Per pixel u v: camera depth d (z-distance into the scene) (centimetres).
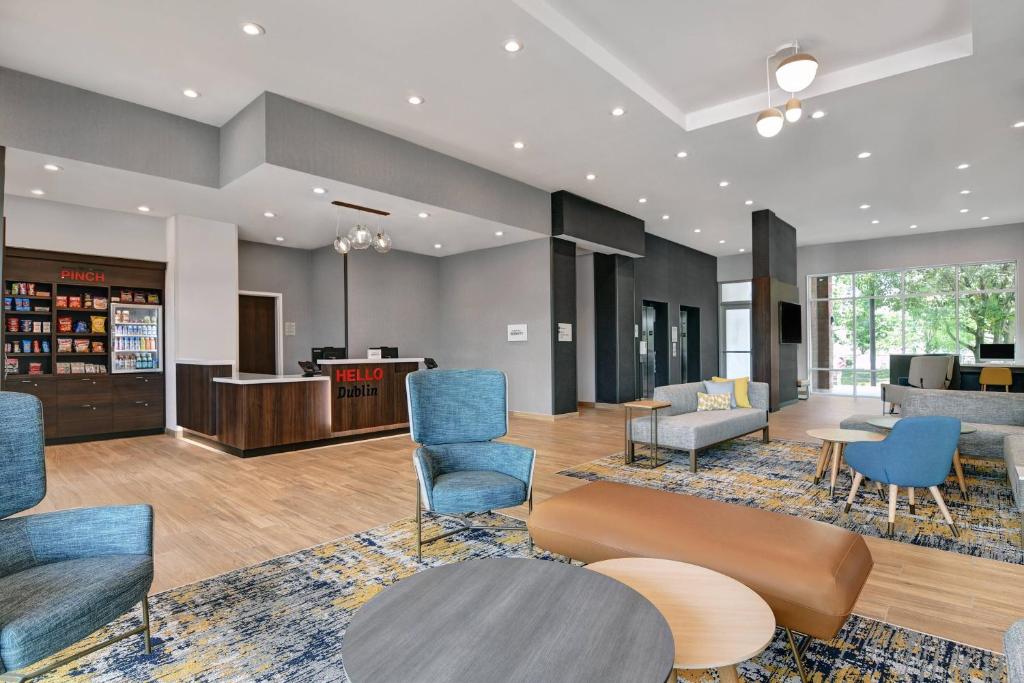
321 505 402
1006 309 1031
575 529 249
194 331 708
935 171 693
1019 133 566
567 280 855
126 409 691
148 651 213
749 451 590
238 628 232
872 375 1175
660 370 1151
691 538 219
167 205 635
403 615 150
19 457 197
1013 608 246
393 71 443
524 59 424
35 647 155
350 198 596
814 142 593
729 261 1340
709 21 400
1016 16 357
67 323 662
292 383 604
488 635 140
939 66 427
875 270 1162
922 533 341
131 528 204
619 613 151
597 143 601
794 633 225
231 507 398
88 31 387
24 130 445
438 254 991
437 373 347
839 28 407
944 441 336
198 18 371
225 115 531
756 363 912
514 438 684
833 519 369
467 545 322
